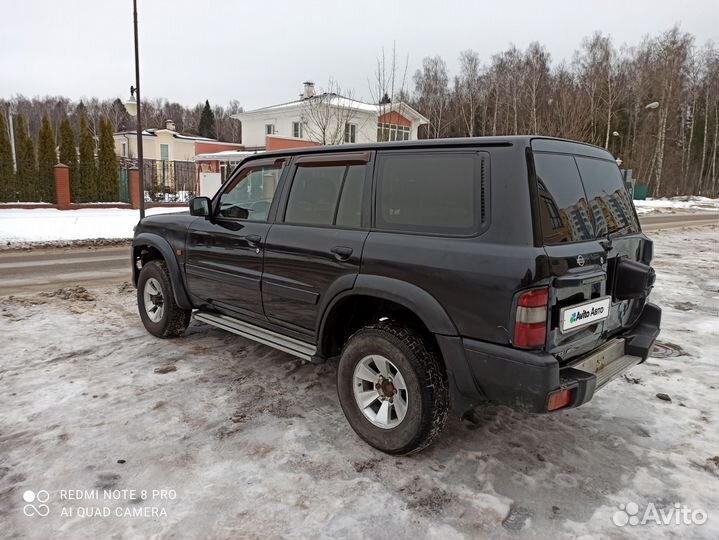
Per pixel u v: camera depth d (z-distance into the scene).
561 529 2.37
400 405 2.91
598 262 2.82
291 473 2.77
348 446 3.07
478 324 2.54
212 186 24.94
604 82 44.50
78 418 3.35
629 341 3.24
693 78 51.97
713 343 5.20
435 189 2.85
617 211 3.30
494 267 2.47
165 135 43.56
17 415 3.38
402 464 2.88
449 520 2.41
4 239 13.49
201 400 3.65
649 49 51.44
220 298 4.29
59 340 4.98
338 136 25.86
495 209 2.57
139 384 3.92
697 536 2.33
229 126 84.69
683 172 50.19
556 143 2.87
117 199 23.77
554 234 2.58
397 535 2.30
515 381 2.44
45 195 21.66
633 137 48.84
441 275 2.65
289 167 3.78
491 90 45.56
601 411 3.62
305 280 3.42
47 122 21.61
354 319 3.45
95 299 6.82
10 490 2.58
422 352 2.79
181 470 2.78
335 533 2.31
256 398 3.71
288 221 3.66
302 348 3.56
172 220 4.81
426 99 42.81
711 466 2.92
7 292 7.27
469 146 2.77
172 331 4.94
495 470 2.85
